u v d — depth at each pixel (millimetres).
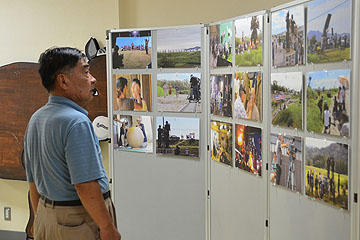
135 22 4148
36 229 2262
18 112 4422
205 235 3484
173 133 3514
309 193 2506
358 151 2154
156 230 3672
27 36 4445
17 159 4445
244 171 3059
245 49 2959
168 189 3586
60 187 2145
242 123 3037
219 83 3242
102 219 2107
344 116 2223
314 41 2396
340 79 2236
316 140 2422
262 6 3764
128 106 3662
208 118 3395
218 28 3227
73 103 2186
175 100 3480
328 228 2381
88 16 4262
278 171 2758
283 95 2668
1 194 4688
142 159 3658
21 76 4398
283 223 2746
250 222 3033
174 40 3439
